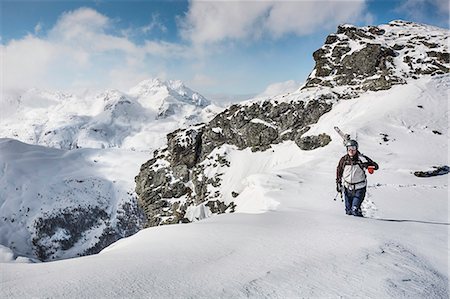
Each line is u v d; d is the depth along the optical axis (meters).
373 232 5.75
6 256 7.39
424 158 29.70
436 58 62.72
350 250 4.62
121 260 4.34
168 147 91.44
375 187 18.98
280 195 18.30
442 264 4.45
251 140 74.75
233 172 72.62
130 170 171.25
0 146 178.12
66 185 156.00
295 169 28.31
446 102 45.94
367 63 67.75
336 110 61.91
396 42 72.19
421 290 3.38
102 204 146.75
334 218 7.50
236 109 80.81
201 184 75.94
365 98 59.59
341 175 8.97
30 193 145.00
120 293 3.09
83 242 129.00
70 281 3.40
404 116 43.25
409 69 62.03
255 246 4.97
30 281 3.44
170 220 77.50
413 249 4.95
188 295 3.11
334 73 73.38
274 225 6.65
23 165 165.88
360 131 40.12
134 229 136.62
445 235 5.82
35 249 121.62
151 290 3.20
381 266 3.98
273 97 76.81
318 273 3.74
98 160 183.62
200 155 82.75
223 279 3.56
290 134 68.94
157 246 5.33
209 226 6.69
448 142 35.00
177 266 4.03
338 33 81.44
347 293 3.19
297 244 4.99
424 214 12.73
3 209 134.00
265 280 3.53
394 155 31.80
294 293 3.20
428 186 18.45
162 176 85.44
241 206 25.42
